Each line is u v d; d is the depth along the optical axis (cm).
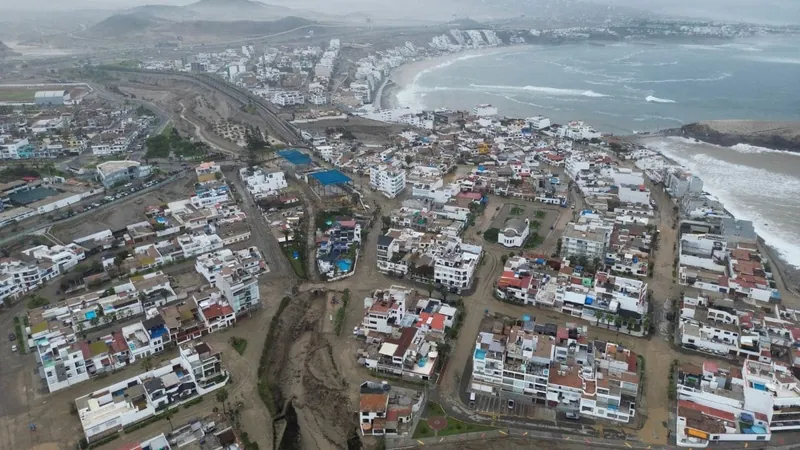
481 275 18925
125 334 15038
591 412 12850
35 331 14875
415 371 13975
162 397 12938
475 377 13762
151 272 18750
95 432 12088
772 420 12388
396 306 15688
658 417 12862
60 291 17562
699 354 15038
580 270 18275
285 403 13650
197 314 16088
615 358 13875
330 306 17212
